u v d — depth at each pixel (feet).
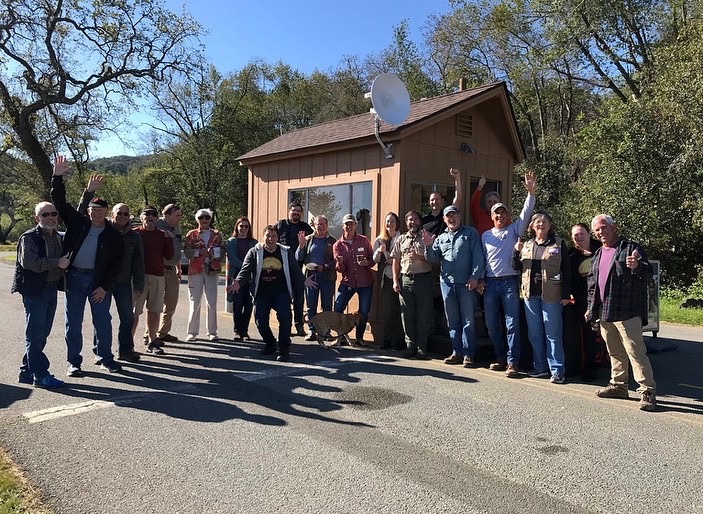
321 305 25.84
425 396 16.57
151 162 123.95
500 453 12.19
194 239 25.20
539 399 16.40
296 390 17.11
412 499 9.96
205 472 11.05
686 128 46.34
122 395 16.34
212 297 25.48
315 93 123.13
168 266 23.56
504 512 9.52
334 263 25.66
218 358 21.58
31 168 104.68
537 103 90.53
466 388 17.49
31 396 16.10
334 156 27.27
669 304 45.06
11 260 107.45
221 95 103.81
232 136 100.22
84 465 11.33
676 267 52.90
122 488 10.31
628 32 61.67
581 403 16.05
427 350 22.97
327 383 17.93
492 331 19.89
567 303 18.33
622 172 50.70
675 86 45.42
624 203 50.47
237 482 10.61
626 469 11.38
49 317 17.39
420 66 105.19
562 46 64.49
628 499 10.03
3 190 164.45
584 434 13.44
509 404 15.85
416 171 24.59
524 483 10.68
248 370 19.63
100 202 18.20
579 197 62.08
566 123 89.66
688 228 49.60
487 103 26.78
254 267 21.66
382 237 23.63
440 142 25.59
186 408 15.17
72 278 18.17
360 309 24.30
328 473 11.05
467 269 20.10
